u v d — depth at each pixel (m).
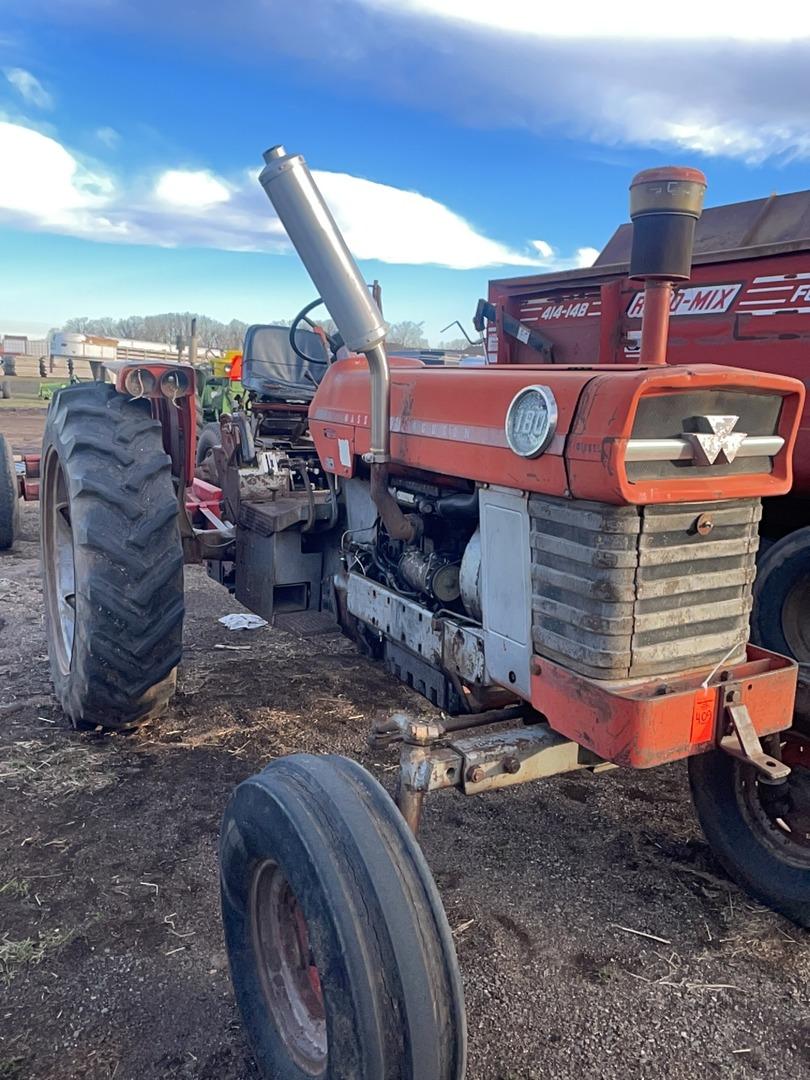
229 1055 1.86
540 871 2.57
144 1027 1.92
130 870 2.48
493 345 5.14
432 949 1.51
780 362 3.52
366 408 2.98
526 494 2.03
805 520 3.73
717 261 3.69
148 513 3.02
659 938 2.28
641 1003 2.04
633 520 1.79
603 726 1.83
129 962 2.12
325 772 1.70
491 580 2.20
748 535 1.99
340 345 4.43
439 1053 1.47
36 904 2.32
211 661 4.17
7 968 2.08
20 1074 1.78
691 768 2.56
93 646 2.96
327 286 2.26
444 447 2.33
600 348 4.29
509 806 2.94
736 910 2.41
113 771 3.03
